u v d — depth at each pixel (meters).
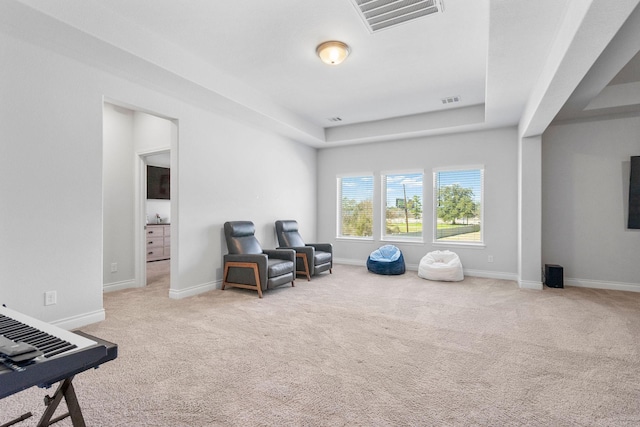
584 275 4.67
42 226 2.68
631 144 4.43
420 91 4.41
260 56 3.44
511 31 2.45
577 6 2.01
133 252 4.56
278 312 3.35
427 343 2.56
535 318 3.18
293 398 1.78
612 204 4.52
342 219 6.70
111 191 4.33
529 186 4.56
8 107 2.49
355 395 1.82
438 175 5.74
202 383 1.94
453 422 1.58
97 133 3.04
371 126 5.80
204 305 3.59
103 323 2.97
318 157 6.88
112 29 2.65
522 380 2.00
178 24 2.85
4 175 2.48
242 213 4.83
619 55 2.81
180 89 3.62
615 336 2.71
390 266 5.38
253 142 5.06
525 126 4.16
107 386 1.89
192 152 4.04
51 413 1.16
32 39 2.58
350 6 2.62
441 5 2.58
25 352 0.82
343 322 3.04
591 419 1.62
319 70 3.78
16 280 2.54
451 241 5.61
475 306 3.59
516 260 5.08
